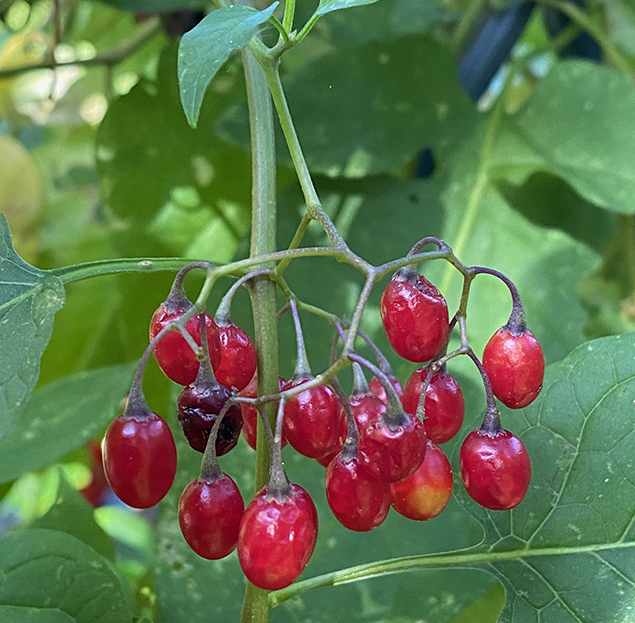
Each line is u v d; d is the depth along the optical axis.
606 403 0.10
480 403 0.14
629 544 0.10
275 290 0.09
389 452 0.07
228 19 0.08
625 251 0.19
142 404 0.08
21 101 0.27
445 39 0.20
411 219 0.15
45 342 0.08
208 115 0.17
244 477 0.13
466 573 0.12
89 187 0.25
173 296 0.08
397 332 0.08
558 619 0.10
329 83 0.15
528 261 0.15
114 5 0.16
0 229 0.09
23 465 0.14
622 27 0.20
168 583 0.12
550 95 0.16
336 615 0.12
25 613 0.10
